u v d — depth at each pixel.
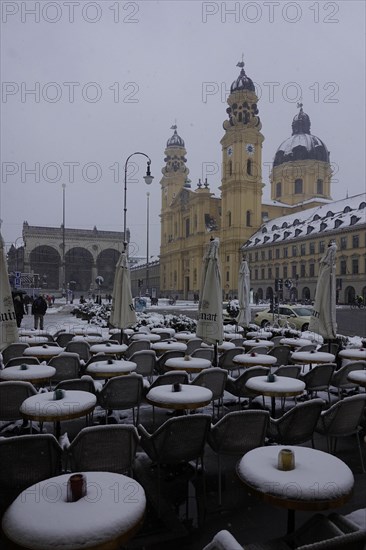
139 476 5.04
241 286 16.80
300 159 85.69
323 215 64.56
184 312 43.16
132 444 4.04
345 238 56.28
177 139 99.56
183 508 4.34
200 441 4.54
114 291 11.79
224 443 4.57
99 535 2.46
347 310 43.91
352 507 4.39
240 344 12.66
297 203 84.50
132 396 6.61
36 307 19.52
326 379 7.93
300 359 9.02
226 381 7.50
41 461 3.74
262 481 3.10
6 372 6.86
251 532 3.94
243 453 4.66
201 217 81.50
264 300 63.84
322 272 10.42
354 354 9.41
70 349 10.45
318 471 3.25
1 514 3.73
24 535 2.46
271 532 3.94
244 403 8.30
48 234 95.38
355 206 60.03
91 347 10.22
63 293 79.44
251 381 6.43
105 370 7.36
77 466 3.89
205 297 9.38
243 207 74.44
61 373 8.23
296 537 3.05
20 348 10.30
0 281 6.79
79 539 2.43
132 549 3.67
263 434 4.71
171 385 6.19
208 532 3.93
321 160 86.06
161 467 5.27
